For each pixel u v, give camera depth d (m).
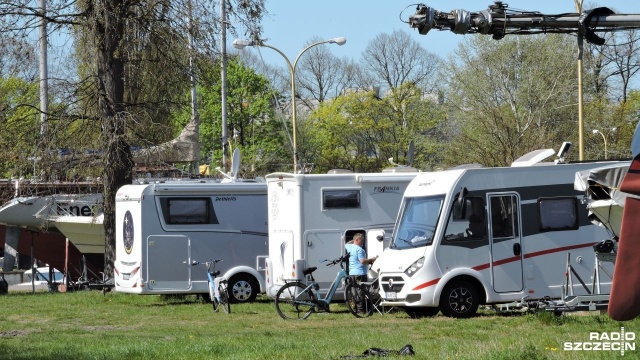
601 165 40.34
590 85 115.56
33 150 56.66
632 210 16.41
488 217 39.16
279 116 147.00
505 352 23.62
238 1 56.31
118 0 55.50
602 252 34.62
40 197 63.56
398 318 39.44
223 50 57.41
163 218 49.56
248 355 25.97
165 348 28.19
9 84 63.16
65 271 65.44
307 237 43.72
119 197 50.94
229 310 43.44
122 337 33.59
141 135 56.84
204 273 49.97
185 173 66.75
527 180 39.59
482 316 39.09
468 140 101.31
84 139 56.44
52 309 46.84
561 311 36.69
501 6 30.53
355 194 44.41
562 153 41.03
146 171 63.59
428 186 40.22
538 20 30.88
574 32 31.08
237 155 53.28
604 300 37.19
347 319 39.44
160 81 56.88
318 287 40.75
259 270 49.91
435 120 149.50
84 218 63.56
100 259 66.62
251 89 135.12
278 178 44.94
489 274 38.97
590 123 111.12
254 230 50.97
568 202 39.84
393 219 44.84
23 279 81.12
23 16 55.56
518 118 108.44
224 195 50.59
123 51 55.31
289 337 31.80
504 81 110.69
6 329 37.53
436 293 38.44
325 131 148.50
